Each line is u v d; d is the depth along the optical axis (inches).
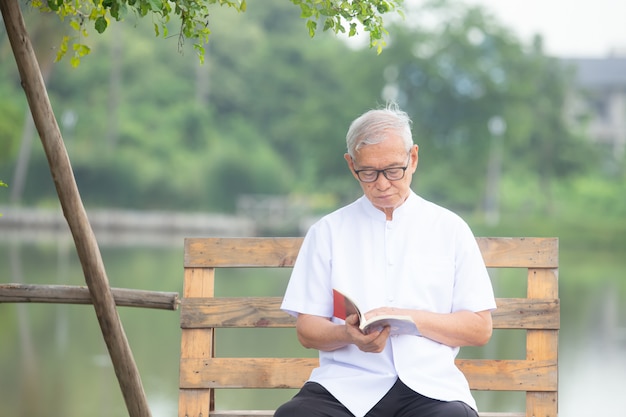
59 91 2433.6
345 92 2468.0
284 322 157.0
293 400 135.7
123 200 2164.1
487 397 332.8
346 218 142.6
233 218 1843.0
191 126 2546.8
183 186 2204.7
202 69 2677.2
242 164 2230.6
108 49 2453.2
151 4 149.4
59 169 147.1
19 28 143.7
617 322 560.4
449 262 138.6
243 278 799.1
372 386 134.6
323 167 2423.7
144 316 523.2
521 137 2340.1
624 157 2696.9
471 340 135.4
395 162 135.6
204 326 157.0
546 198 2432.3
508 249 154.7
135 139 2416.3
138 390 155.9
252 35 2753.4
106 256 983.0
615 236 1800.0
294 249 158.2
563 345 464.8
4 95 2094.0
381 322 127.4
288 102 2714.1
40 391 324.8
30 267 797.9
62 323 486.3
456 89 2348.7
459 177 2383.1
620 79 3147.1
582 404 325.4
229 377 155.9
